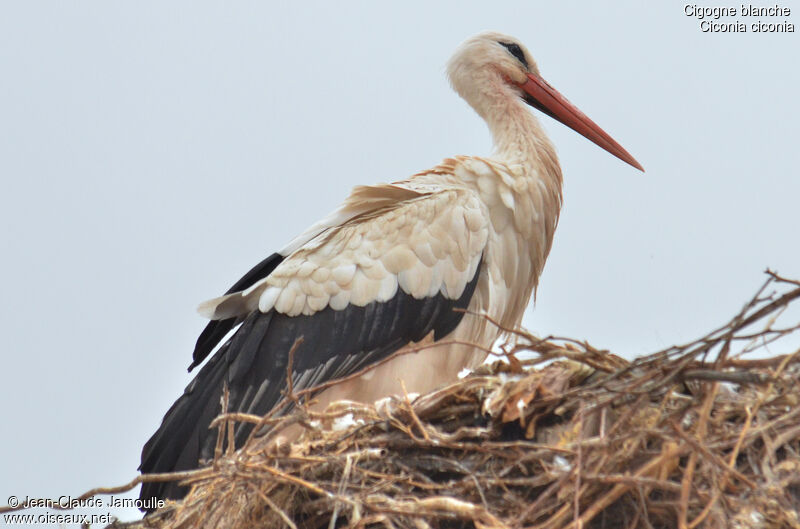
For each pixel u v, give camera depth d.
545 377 9.73
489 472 9.41
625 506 8.98
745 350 9.16
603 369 9.71
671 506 8.76
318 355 12.48
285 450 9.77
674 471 8.88
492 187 13.33
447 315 12.67
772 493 8.47
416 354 12.54
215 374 12.77
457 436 9.60
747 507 8.44
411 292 12.61
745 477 8.43
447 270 12.70
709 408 8.77
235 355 12.67
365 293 12.60
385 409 10.23
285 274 12.81
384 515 8.99
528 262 13.63
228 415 9.90
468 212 12.90
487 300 12.99
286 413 12.19
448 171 13.55
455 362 12.84
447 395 10.05
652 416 9.04
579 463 8.41
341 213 13.32
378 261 12.69
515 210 13.31
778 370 8.75
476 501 9.32
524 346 10.00
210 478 10.06
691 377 8.71
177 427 12.66
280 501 9.85
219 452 9.81
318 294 12.64
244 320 13.03
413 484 9.48
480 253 12.91
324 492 9.26
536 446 9.11
